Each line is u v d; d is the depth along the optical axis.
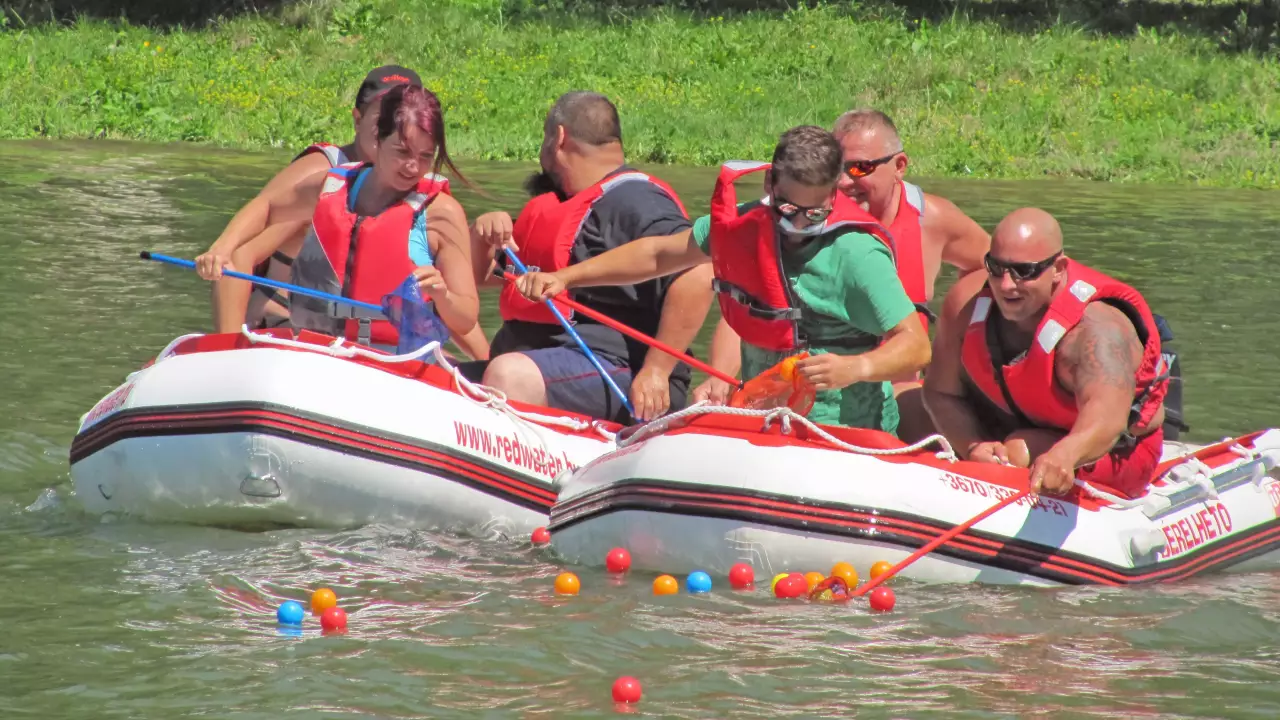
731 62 80.62
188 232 42.69
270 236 23.06
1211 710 14.62
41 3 84.25
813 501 18.34
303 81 74.88
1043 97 74.50
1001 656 16.06
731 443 18.94
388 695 14.69
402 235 21.64
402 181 21.64
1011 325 18.86
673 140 66.69
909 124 71.25
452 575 18.80
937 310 36.22
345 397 20.31
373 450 20.25
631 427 20.64
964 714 14.41
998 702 14.74
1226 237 47.69
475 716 14.20
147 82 71.12
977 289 19.58
